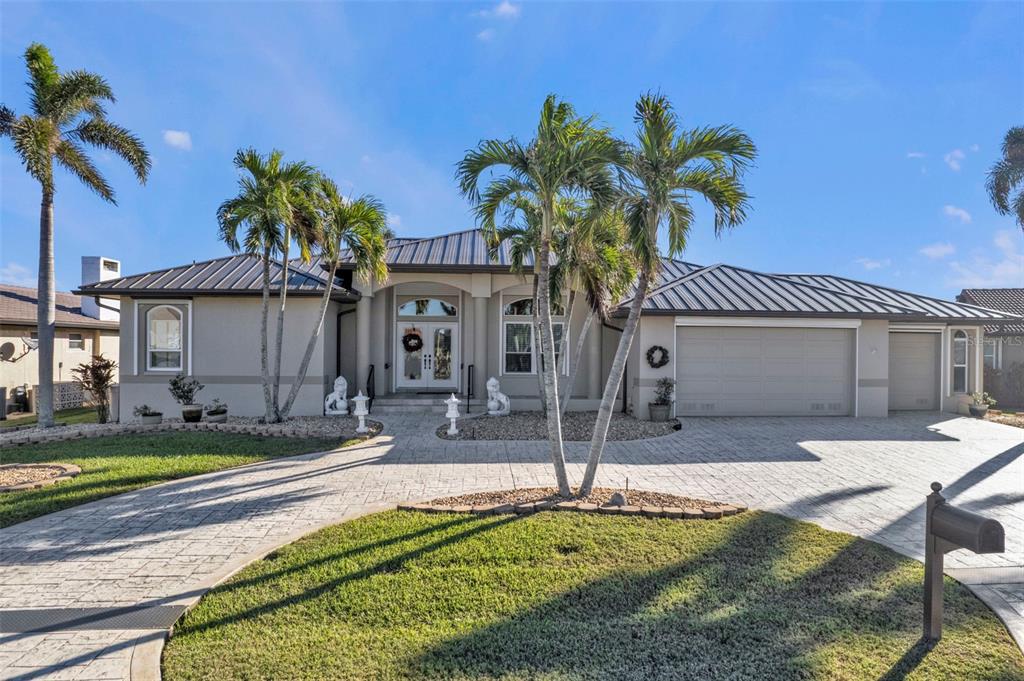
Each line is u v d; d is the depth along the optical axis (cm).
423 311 1650
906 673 323
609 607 400
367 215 1235
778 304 1437
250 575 454
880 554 503
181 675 320
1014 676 321
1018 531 595
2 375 1827
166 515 623
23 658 338
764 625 375
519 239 1203
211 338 1420
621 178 642
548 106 666
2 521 600
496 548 507
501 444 1053
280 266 1573
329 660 333
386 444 1048
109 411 1440
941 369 1603
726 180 641
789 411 1453
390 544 519
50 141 1170
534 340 1415
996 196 1605
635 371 1419
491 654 339
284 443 1041
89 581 452
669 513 604
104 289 1365
